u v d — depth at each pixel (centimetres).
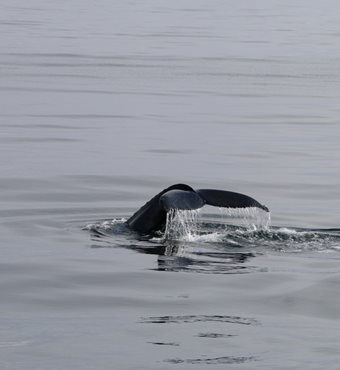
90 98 8650
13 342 2644
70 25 16312
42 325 2800
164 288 3228
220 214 4481
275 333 2753
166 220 4016
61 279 3325
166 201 3734
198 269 3472
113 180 5353
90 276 3366
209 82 9919
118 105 8312
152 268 3475
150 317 2898
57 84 9450
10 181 5216
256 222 4378
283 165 5981
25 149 6203
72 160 5900
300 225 4366
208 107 8369
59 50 12369
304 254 3734
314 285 3269
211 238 3931
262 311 2977
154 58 11762
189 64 11262
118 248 3772
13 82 9500
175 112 8031
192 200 3759
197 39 14325
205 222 4259
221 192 3819
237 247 3809
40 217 4375
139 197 4941
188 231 4056
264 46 13600
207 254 3694
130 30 15638
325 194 5162
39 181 5244
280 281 3322
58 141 6550
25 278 3331
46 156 5994
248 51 12862
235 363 2505
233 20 18600
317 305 3048
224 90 9425
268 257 3672
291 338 2711
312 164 6044
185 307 3011
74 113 7819
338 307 3028
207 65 11238
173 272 3425
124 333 2738
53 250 3734
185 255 3672
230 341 2680
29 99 8469
